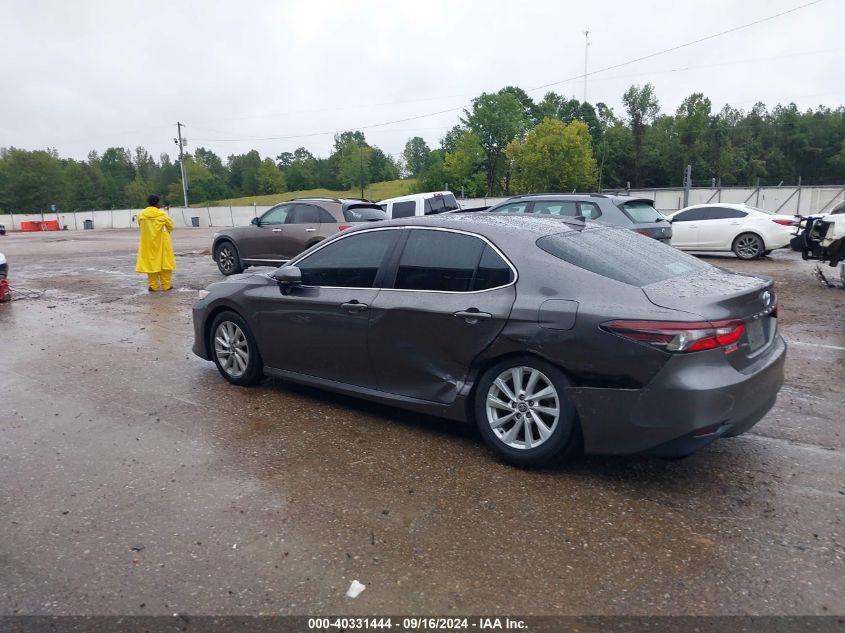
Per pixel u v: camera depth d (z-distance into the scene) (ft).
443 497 11.98
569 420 12.22
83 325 28.94
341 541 10.52
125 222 215.31
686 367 11.12
